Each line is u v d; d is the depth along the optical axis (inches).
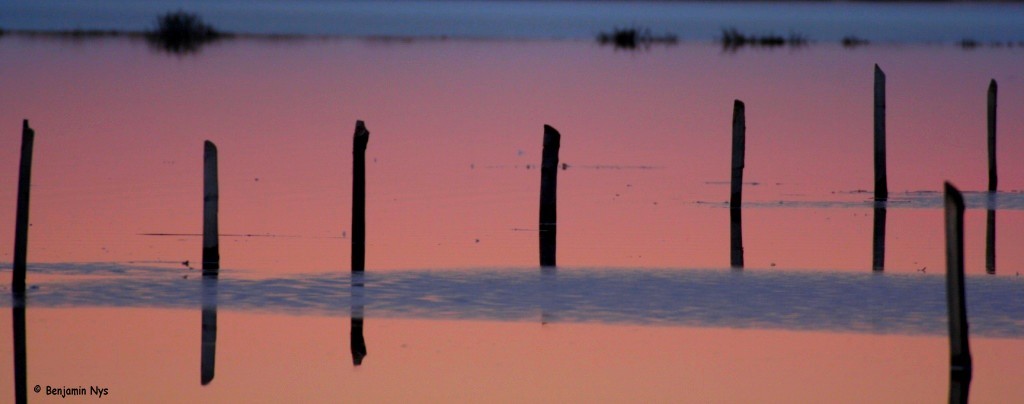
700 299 2679.6
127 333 2443.4
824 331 2447.1
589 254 3257.9
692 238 3563.0
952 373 2118.6
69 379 2176.4
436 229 3718.0
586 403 2059.5
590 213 4092.0
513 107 7682.1
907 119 7032.5
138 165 5147.6
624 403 2058.3
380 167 5260.8
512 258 3176.7
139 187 4525.1
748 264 3100.4
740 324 2493.8
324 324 2507.4
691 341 2385.6
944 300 2662.4
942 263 3132.4
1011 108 7416.3
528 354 2304.4
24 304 2635.3
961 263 2103.8
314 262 3093.0
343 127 6663.4
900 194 4527.6
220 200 4256.9
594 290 2753.4
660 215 4045.3
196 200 4229.8
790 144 6136.8
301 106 7534.5
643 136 6476.4
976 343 2369.6
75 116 6791.3
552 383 2153.1
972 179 4943.4
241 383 2153.1
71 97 7608.3
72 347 2353.6
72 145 5733.3
